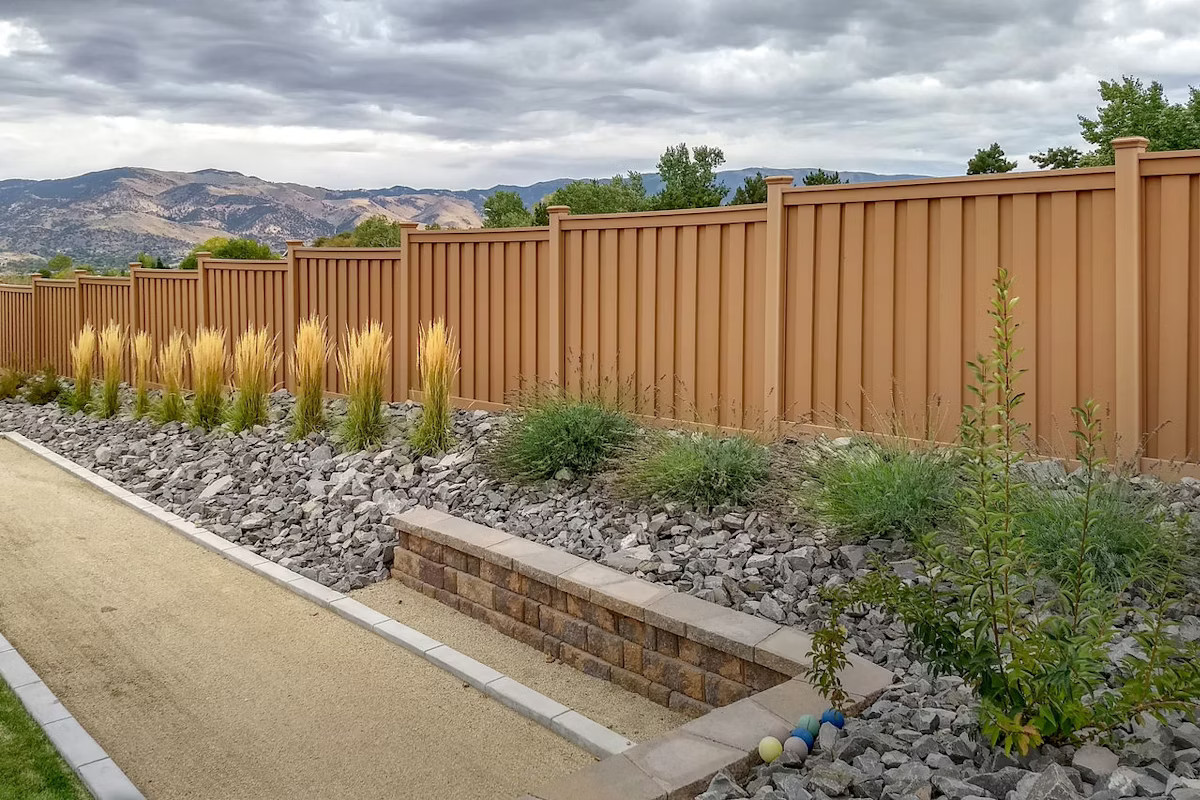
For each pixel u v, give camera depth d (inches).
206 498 286.5
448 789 127.5
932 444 205.0
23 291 645.3
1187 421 197.3
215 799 124.3
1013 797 91.2
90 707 152.7
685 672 155.3
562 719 146.7
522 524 219.5
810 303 251.9
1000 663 104.6
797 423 253.6
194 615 197.2
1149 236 199.8
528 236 325.7
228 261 460.1
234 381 445.7
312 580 217.8
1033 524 154.4
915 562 163.3
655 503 218.5
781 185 253.3
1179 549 143.0
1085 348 208.4
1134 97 1179.3
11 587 214.7
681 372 283.7
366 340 312.8
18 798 119.4
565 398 273.7
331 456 307.9
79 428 420.5
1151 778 92.7
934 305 229.8
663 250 285.6
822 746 111.0
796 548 185.6
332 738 142.5
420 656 175.8
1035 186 211.8
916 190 229.6
